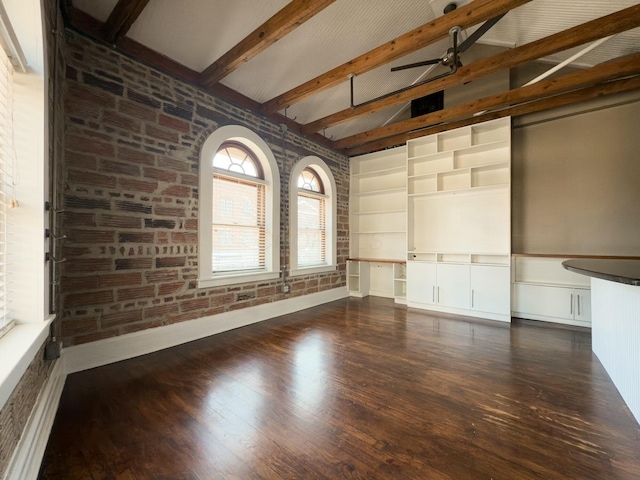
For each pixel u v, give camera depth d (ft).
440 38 8.32
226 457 4.57
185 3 8.41
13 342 4.15
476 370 7.75
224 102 11.47
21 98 5.02
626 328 6.06
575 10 10.80
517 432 5.18
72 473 4.20
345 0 9.82
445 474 4.22
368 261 17.56
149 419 5.54
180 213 9.87
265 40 8.30
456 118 13.44
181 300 9.87
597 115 12.14
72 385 6.83
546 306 12.46
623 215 11.75
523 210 13.56
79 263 7.58
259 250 13.11
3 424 3.45
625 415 5.67
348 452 4.69
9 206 4.63
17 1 4.78
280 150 14.02
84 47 7.80
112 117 8.30
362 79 14.24
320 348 9.37
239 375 7.45
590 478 4.12
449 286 14.05
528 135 13.50
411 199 15.93
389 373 7.58
